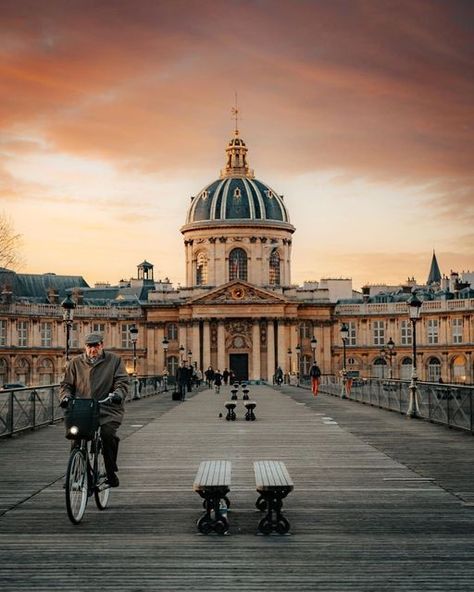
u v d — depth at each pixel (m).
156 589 6.82
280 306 81.00
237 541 8.39
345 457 14.96
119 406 9.82
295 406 32.50
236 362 81.50
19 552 7.98
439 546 8.16
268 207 87.25
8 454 15.66
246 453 15.64
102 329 82.81
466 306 77.06
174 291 84.06
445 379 77.94
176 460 14.61
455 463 14.12
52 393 23.02
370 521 9.34
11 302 75.81
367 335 82.75
